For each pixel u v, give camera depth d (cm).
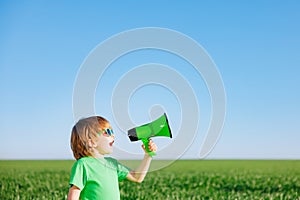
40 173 1532
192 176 1373
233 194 894
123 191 905
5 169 1856
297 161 3062
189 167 2122
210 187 1042
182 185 1077
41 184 1091
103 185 384
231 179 1260
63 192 884
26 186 1055
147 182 1121
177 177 1324
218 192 930
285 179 1270
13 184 1094
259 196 861
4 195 873
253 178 1302
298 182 1173
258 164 2539
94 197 382
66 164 2497
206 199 822
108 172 391
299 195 877
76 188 380
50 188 993
